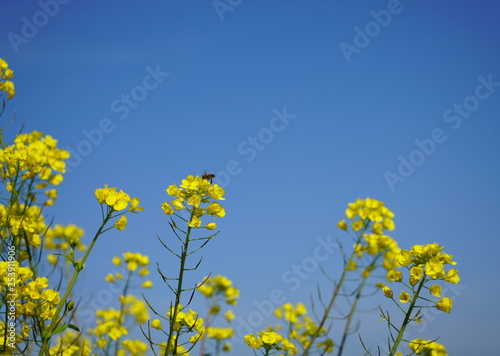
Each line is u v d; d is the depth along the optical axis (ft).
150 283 4.25
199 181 3.07
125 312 4.13
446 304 3.12
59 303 3.03
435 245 3.19
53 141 3.51
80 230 3.75
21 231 3.28
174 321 2.99
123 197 3.06
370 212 3.60
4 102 3.47
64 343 3.44
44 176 3.42
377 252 3.58
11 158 3.33
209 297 3.84
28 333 3.11
